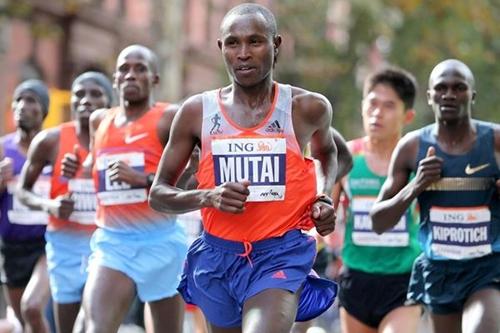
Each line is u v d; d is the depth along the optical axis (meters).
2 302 43.38
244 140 15.29
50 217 24.02
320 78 77.50
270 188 15.24
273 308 14.82
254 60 14.94
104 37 78.31
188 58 91.00
